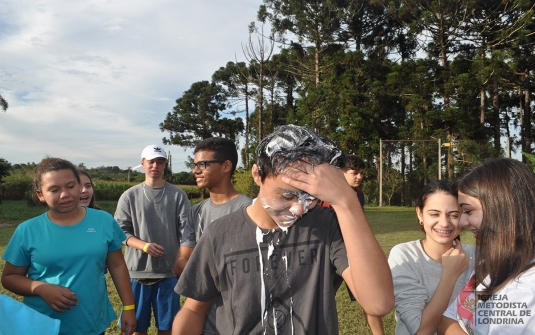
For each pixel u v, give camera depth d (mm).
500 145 27125
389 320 4316
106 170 91625
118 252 2576
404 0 27109
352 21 31906
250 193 23344
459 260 1823
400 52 32312
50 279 2256
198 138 52531
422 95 25031
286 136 1229
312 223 1427
